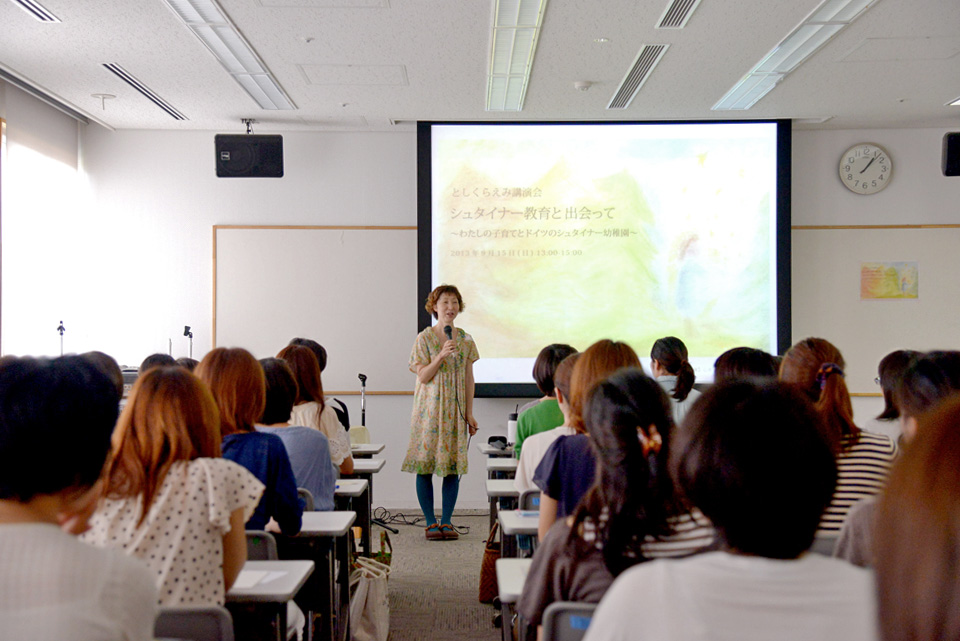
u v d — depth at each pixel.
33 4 3.61
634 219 5.94
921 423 0.60
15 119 4.98
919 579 0.54
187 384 1.73
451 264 5.89
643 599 0.81
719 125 5.89
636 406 1.40
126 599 0.89
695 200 5.91
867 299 6.08
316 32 3.99
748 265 5.90
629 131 5.92
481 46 4.21
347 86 4.92
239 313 5.99
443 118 5.75
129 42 4.11
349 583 2.83
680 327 5.92
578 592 1.42
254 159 5.46
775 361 3.06
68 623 0.82
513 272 5.93
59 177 5.55
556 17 3.81
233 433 2.25
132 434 1.68
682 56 4.38
